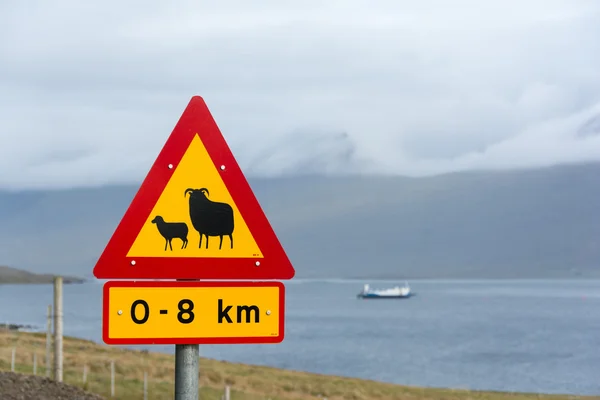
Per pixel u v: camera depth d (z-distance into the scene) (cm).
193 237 447
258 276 454
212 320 452
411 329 17425
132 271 439
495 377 9031
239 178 454
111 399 2853
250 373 5881
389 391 5662
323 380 5981
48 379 2095
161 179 445
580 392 7625
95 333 14875
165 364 5266
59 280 2369
